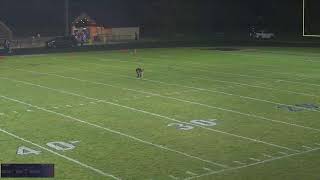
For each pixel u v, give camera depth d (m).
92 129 14.45
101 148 12.45
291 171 10.62
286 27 69.94
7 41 42.09
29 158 11.57
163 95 20.00
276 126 14.78
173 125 14.92
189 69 28.55
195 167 10.91
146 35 65.31
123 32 57.16
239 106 17.78
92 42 52.31
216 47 44.91
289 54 37.72
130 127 14.67
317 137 13.48
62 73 27.00
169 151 12.19
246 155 11.82
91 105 18.02
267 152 12.06
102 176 10.34
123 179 10.16
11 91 21.16
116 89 21.50
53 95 20.12
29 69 28.89
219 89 21.42
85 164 11.15
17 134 13.84
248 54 37.94
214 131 14.19
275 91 20.94
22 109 17.34
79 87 22.11
